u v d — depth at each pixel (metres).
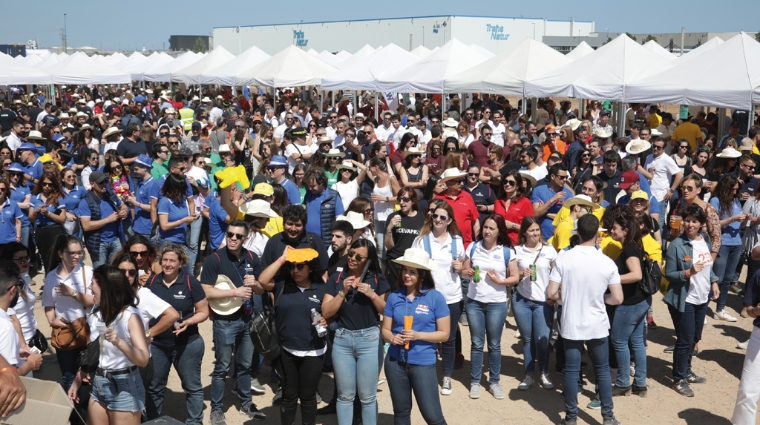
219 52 27.84
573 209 7.45
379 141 11.04
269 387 6.80
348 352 5.12
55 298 5.59
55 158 12.18
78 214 8.52
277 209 7.44
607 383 5.82
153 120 22.73
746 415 5.41
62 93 38.25
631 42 14.97
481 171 10.54
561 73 15.55
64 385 5.65
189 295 5.38
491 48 53.56
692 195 7.55
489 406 6.41
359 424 5.79
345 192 9.40
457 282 6.43
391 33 55.91
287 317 5.16
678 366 6.61
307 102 23.23
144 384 4.99
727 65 12.70
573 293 5.73
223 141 15.51
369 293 5.00
